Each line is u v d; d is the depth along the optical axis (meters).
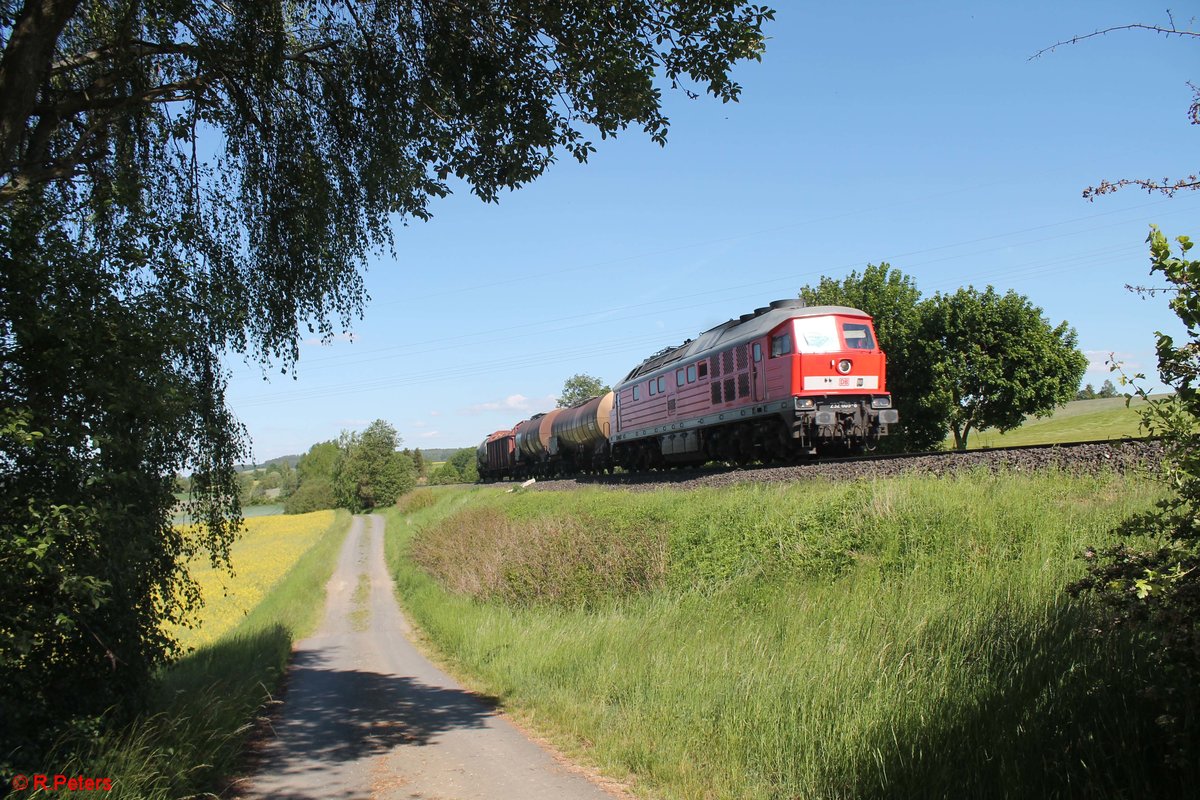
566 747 6.91
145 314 6.29
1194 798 3.73
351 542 41.06
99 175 7.75
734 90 7.73
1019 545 8.11
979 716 4.95
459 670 11.40
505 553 16.88
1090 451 11.31
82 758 5.38
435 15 7.90
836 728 5.53
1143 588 3.52
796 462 19.81
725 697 6.70
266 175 8.70
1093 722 4.40
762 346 20.16
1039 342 29.55
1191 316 3.25
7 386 5.50
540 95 7.87
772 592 9.69
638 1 7.27
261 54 8.08
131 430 6.32
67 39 8.35
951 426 31.38
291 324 8.87
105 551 5.82
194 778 6.15
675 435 26.42
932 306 31.02
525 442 46.91
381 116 8.31
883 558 9.10
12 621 5.12
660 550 12.83
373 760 6.93
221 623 17.08
